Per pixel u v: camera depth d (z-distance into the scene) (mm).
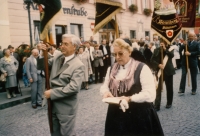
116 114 2658
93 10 19234
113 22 21469
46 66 3316
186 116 5918
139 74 2611
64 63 3326
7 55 9039
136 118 2592
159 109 6551
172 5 6672
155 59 6582
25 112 7363
